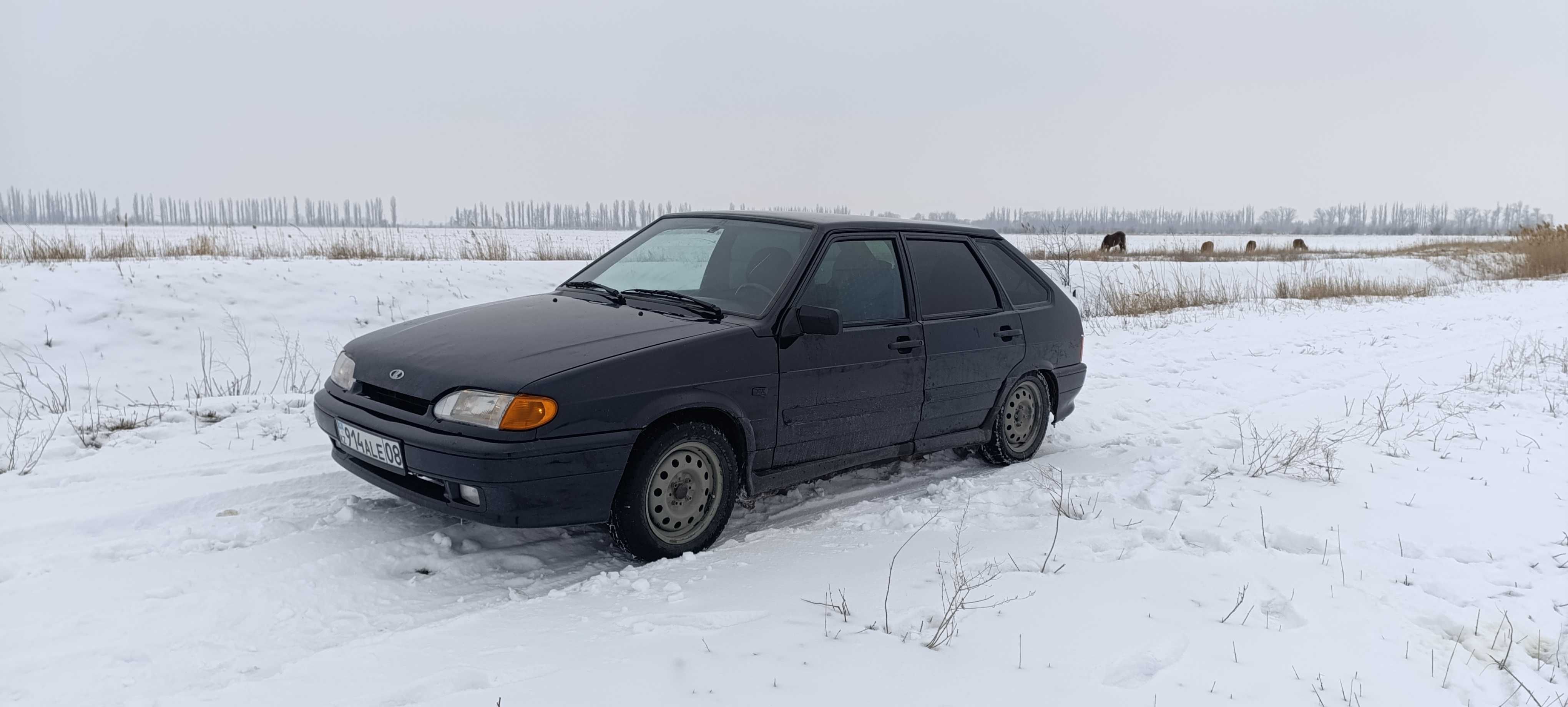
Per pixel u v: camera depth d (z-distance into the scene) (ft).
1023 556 13.48
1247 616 11.34
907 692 9.26
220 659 10.25
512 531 14.58
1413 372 31.91
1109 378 29.86
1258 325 44.62
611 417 12.82
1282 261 99.91
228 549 13.28
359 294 38.81
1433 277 86.74
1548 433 21.97
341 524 14.39
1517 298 60.70
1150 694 9.36
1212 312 51.24
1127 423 24.53
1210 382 29.76
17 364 28.32
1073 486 17.65
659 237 17.88
